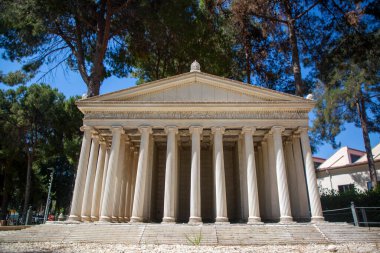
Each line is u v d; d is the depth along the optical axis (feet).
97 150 80.89
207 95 80.48
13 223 168.66
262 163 92.58
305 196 80.02
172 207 71.31
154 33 96.22
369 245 52.19
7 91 139.64
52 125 137.39
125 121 78.54
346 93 99.14
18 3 83.41
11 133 133.90
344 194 101.09
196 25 104.99
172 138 76.64
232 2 98.73
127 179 89.25
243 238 58.59
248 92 80.07
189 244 56.44
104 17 97.04
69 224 67.26
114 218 75.36
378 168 126.00
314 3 96.99
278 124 77.66
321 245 54.34
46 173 198.08
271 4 98.27
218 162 74.49
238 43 115.75
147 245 54.03
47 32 92.32
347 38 94.07
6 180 159.94
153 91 80.79
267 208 84.64
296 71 98.07
